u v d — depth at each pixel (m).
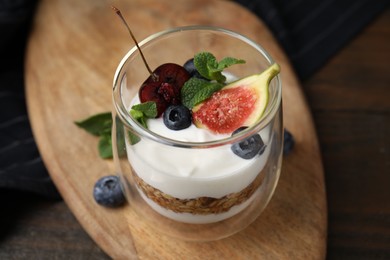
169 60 0.36
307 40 0.48
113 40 0.46
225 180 0.31
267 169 0.34
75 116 0.42
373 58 0.48
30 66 0.45
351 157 0.42
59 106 0.42
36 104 0.42
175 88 0.32
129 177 0.35
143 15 0.48
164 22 0.47
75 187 0.38
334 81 0.46
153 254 0.35
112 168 0.39
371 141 0.42
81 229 0.38
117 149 0.34
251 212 0.35
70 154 0.39
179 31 0.34
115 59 0.45
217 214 0.34
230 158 0.31
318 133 0.43
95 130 0.40
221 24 0.47
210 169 0.30
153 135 0.30
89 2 0.49
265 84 0.32
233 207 0.33
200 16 0.48
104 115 0.39
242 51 0.35
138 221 0.36
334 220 0.38
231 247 0.35
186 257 0.34
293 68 0.44
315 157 0.39
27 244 0.38
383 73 0.47
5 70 0.47
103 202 0.36
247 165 0.31
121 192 0.36
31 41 0.47
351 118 0.44
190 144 0.29
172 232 0.35
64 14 0.48
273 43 0.46
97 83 0.43
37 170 0.40
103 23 0.47
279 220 0.36
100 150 0.39
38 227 0.38
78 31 0.47
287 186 0.38
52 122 0.41
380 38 0.49
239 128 0.31
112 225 0.36
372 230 0.38
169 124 0.31
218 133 0.31
